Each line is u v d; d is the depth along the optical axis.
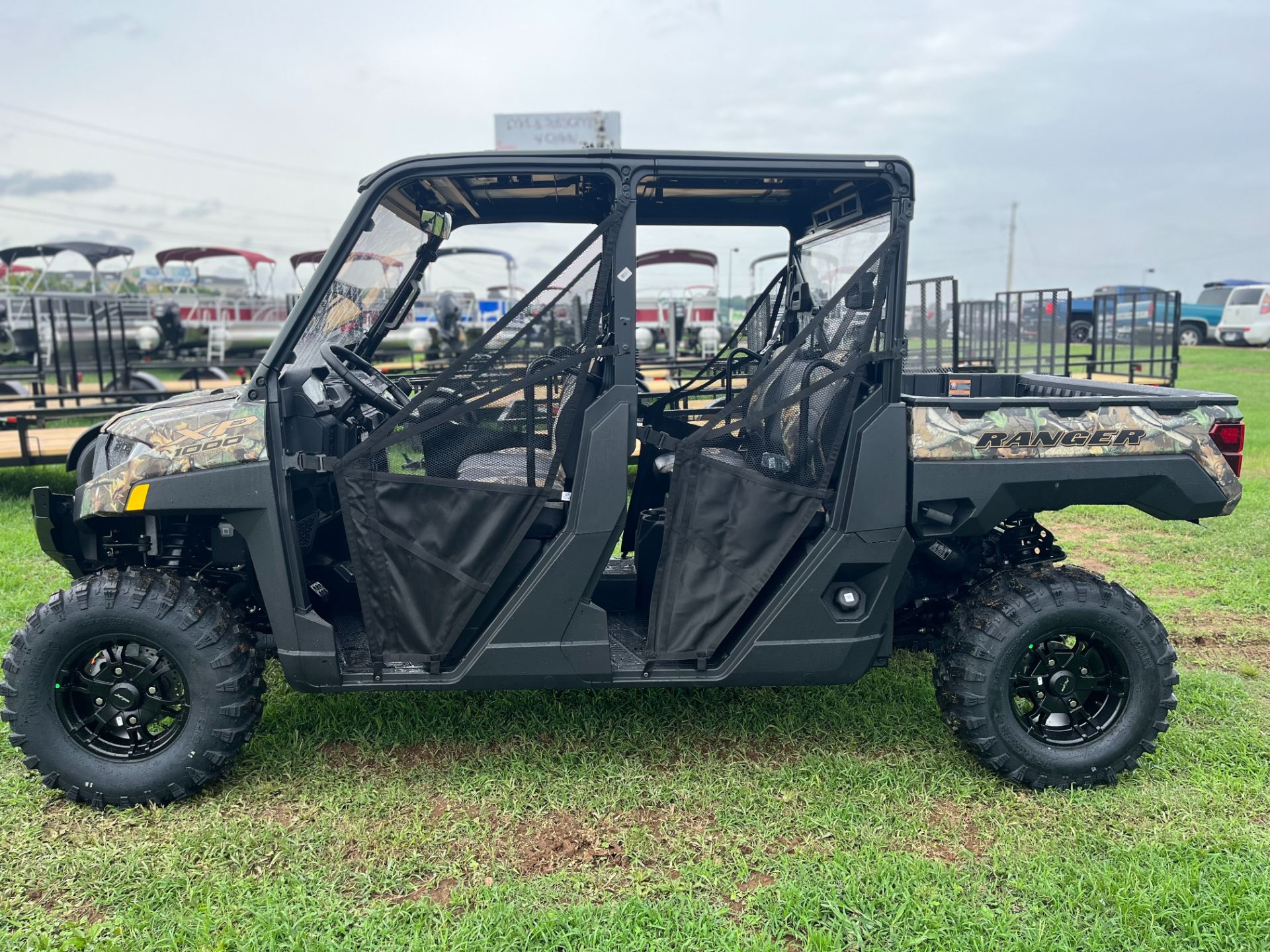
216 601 2.68
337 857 2.42
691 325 17.55
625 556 3.57
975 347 11.91
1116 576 4.98
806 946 2.08
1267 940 2.10
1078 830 2.56
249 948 2.07
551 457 2.56
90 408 7.41
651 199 3.15
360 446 2.52
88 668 2.71
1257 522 6.09
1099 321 12.64
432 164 2.51
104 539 2.84
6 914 2.20
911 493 2.67
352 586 2.92
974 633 2.74
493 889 2.28
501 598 2.66
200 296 18.34
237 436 2.53
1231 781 2.81
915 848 2.49
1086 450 2.69
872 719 3.20
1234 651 3.92
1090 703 2.89
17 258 14.83
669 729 3.15
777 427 2.62
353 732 3.10
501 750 3.01
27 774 2.83
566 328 2.54
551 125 27.88
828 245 3.05
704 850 2.47
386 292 3.22
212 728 2.63
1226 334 22.22
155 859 2.41
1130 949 2.08
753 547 2.64
